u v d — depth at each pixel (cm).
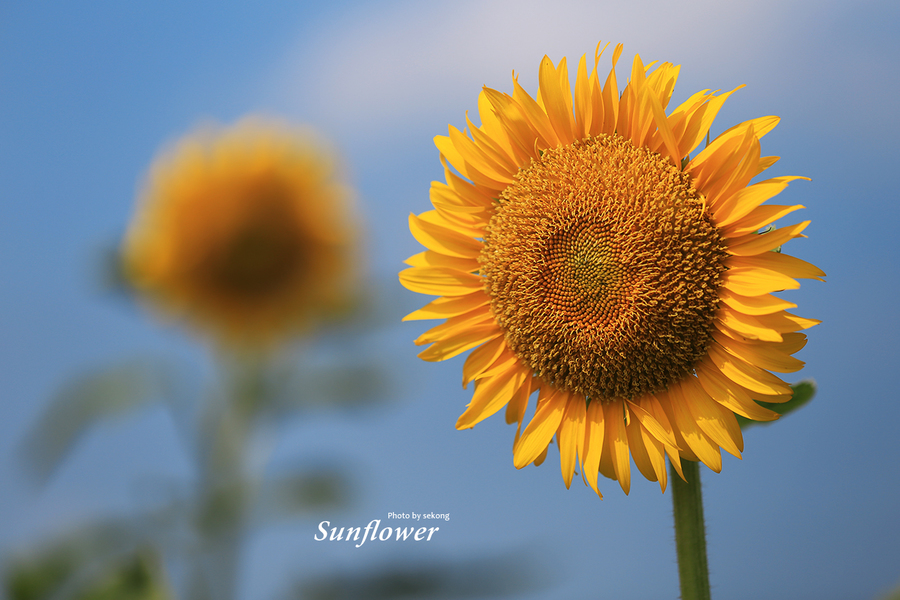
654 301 182
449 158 187
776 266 179
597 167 184
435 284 188
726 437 181
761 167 179
